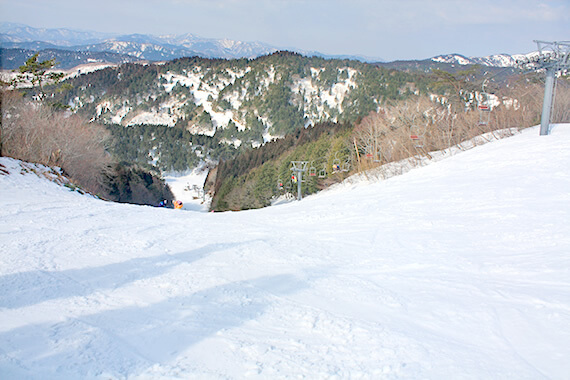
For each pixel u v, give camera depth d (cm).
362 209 1041
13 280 530
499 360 331
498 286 487
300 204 1296
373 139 3269
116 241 743
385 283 523
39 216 964
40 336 378
